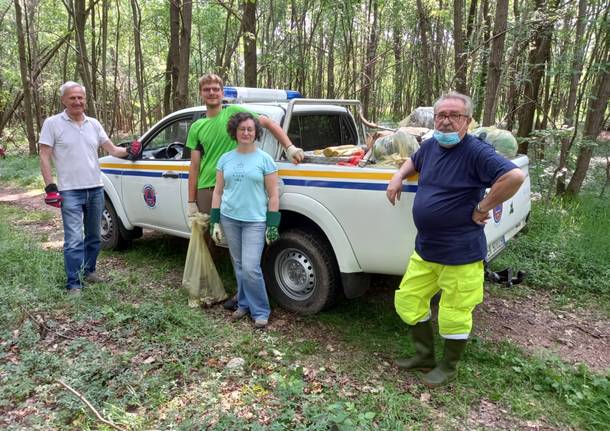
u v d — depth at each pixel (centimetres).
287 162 386
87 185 432
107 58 2412
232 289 454
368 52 1402
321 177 362
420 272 301
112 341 353
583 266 491
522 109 847
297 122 438
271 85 1492
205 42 1795
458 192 271
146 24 1662
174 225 491
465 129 269
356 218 347
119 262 533
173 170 473
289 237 393
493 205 263
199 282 416
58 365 314
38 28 1788
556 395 300
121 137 2245
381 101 2277
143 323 372
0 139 1883
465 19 1239
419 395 299
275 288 413
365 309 416
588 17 716
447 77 1430
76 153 422
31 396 288
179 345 344
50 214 770
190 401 285
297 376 313
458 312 294
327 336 372
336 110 482
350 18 1221
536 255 525
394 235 333
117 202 541
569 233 572
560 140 770
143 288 454
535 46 799
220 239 387
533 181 729
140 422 262
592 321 406
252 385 301
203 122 403
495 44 632
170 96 1184
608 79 698
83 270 440
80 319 381
